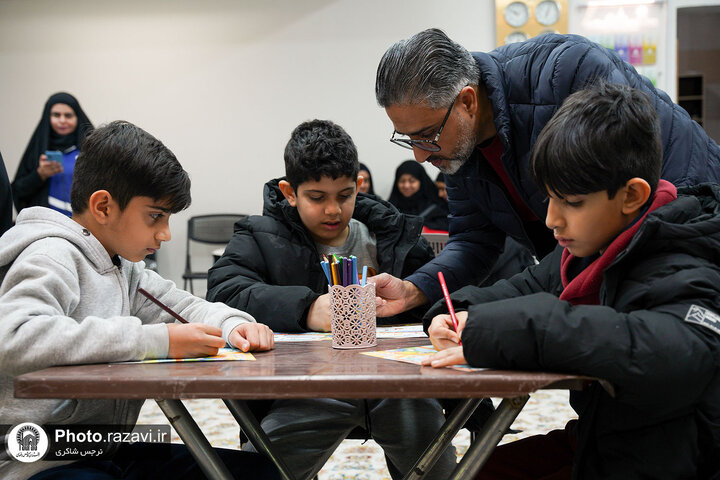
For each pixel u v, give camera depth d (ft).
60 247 3.56
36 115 18.71
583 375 2.63
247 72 18.66
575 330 2.65
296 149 5.08
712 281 2.85
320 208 5.13
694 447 2.86
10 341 3.01
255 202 18.85
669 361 2.64
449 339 3.36
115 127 3.75
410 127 4.58
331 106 18.65
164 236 3.81
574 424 4.02
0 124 18.74
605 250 3.37
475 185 5.41
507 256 7.20
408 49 4.44
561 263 3.88
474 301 3.85
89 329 3.13
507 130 4.74
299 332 4.58
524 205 5.42
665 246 3.02
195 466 3.68
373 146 18.63
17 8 18.49
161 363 3.14
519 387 2.52
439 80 4.41
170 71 18.67
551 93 4.65
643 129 3.06
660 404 2.74
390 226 5.51
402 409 4.77
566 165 3.00
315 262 5.36
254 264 5.28
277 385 2.59
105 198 3.65
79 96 18.75
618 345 2.62
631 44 17.33
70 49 18.63
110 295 3.79
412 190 17.39
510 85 4.88
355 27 18.43
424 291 5.08
